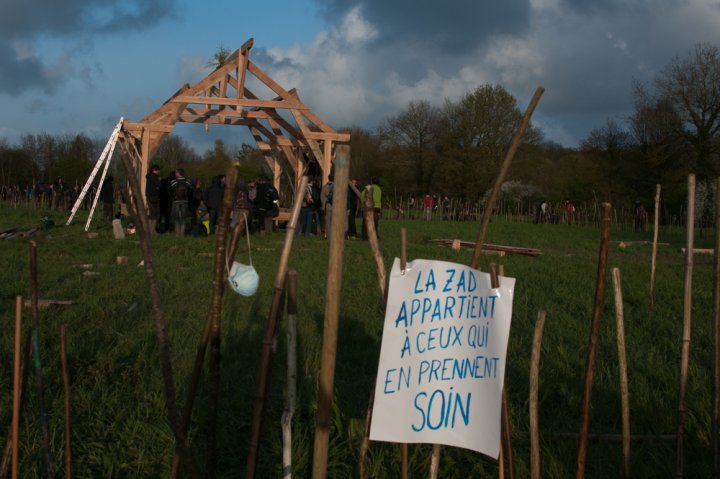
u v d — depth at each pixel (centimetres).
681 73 4203
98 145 6053
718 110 4144
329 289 297
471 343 315
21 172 5688
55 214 3020
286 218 2423
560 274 1328
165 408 509
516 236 2966
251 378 578
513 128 5762
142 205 293
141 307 866
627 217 4266
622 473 404
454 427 312
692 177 375
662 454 470
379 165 6353
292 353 349
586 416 344
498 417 315
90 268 1238
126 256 1405
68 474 358
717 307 362
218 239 315
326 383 301
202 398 528
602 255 336
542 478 430
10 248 1481
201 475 425
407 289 311
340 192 292
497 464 448
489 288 318
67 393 361
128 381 571
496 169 5612
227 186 308
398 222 4019
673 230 3828
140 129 2125
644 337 805
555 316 902
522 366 654
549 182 5616
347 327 789
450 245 1933
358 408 530
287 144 2486
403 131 6212
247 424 499
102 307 857
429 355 311
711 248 2520
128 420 488
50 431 469
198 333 727
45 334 700
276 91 2173
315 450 304
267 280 1097
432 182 6125
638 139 4597
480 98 5762
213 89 2347
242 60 2158
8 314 804
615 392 582
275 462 444
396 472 435
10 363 603
